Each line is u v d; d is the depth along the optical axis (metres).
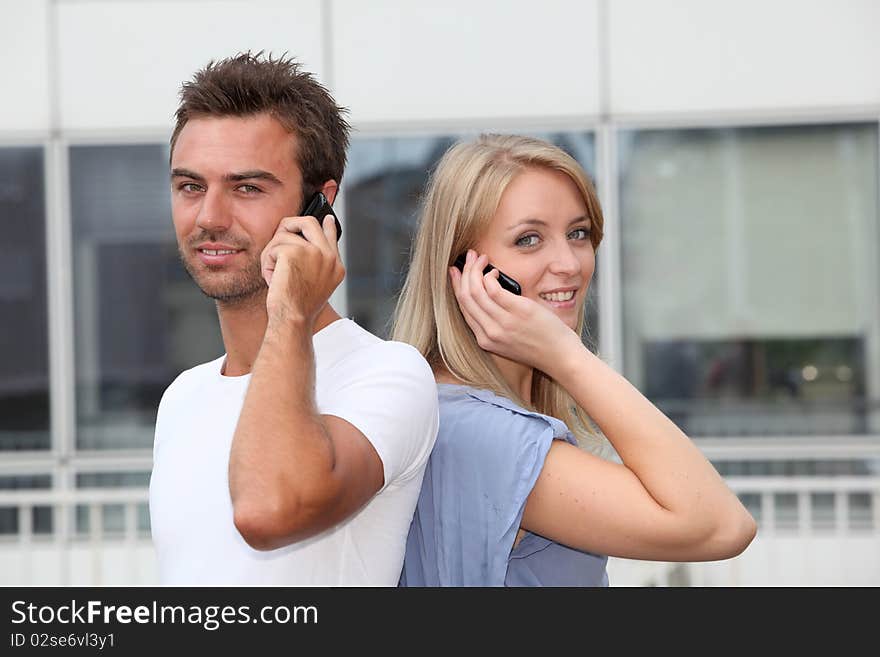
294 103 3.26
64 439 11.80
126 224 11.80
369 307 11.56
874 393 11.52
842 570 10.43
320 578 3.01
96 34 11.70
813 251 11.58
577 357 3.46
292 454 2.62
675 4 11.42
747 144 11.59
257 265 3.22
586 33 11.48
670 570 9.90
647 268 11.65
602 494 3.26
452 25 11.52
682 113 11.49
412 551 3.50
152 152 11.79
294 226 3.12
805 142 11.58
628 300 11.69
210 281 3.24
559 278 3.68
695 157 11.60
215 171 3.17
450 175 3.75
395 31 11.52
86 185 11.80
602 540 3.29
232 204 3.20
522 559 3.52
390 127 11.57
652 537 3.22
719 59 11.45
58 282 11.80
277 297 2.88
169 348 11.80
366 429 2.90
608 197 11.57
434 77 11.53
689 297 11.63
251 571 3.01
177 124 3.34
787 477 11.59
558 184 3.70
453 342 3.72
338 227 3.29
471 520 3.38
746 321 11.60
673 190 11.60
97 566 10.02
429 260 3.84
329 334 3.23
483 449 3.39
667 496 3.22
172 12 11.65
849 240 11.56
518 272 3.67
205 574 3.06
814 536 10.98
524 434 3.37
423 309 3.85
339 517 2.75
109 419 11.81
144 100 11.72
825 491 11.50
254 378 2.76
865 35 11.36
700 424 11.63
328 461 2.66
